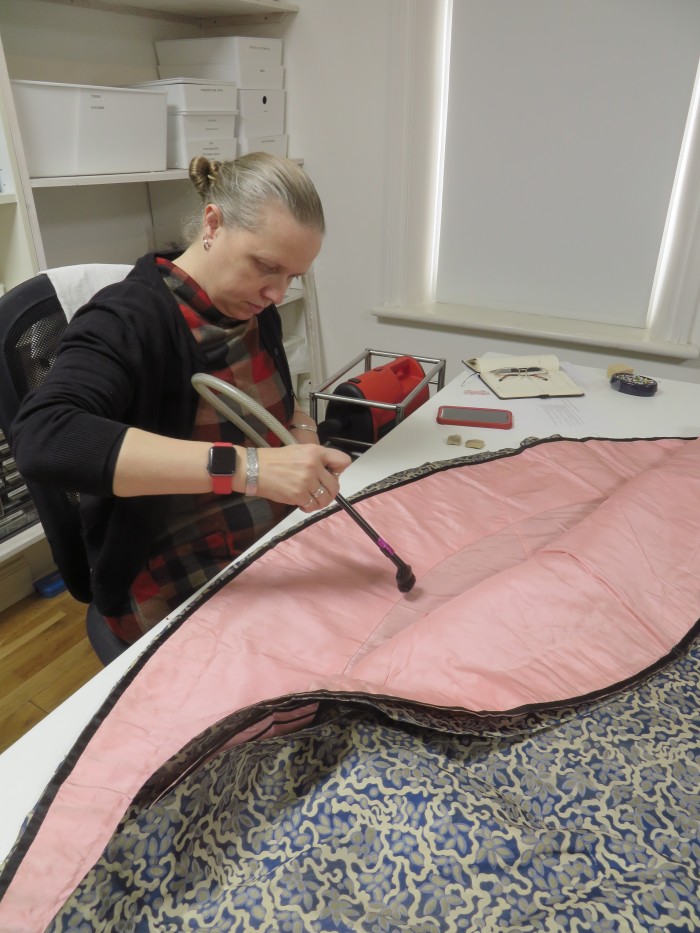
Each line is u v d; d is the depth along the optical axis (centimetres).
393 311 268
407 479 119
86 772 63
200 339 104
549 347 252
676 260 223
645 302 241
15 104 164
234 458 80
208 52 232
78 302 103
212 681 75
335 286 284
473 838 55
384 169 252
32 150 172
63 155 179
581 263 246
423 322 270
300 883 52
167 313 97
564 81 224
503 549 102
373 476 128
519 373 177
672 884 54
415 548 101
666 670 78
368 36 234
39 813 59
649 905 52
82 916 48
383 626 86
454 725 66
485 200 253
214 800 56
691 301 223
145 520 100
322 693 62
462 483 120
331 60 244
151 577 109
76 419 78
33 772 65
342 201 266
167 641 81
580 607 80
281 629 84
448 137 250
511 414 154
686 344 228
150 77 242
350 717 65
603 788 63
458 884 53
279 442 121
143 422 97
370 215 263
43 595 203
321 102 253
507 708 68
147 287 96
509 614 79
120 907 49
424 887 52
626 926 51
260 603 88
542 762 65
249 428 96
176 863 52
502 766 65
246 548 119
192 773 57
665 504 97
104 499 100
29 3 192
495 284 265
